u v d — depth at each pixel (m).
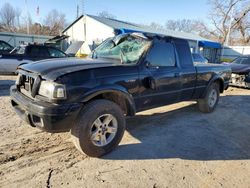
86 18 22.44
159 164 3.19
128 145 3.69
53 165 3.02
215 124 4.99
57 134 3.92
